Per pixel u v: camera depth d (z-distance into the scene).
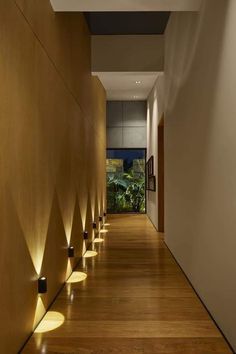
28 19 2.70
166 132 6.13
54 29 3.62
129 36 6.66
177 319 3.04
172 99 5.37
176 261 5.11
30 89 2.73
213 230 2.98
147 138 10.98
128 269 4.73
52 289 3.46
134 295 3.68
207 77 3.15
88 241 6.20
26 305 2.61
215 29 2.91
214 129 2.92
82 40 5.54
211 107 3.02
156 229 8.25
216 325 2.91
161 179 7.95
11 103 2.29
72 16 4.63
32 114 2.78
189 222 4.04
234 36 2.41
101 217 8.49
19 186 2.45
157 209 8.05
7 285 2.21
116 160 12.05
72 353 2.44
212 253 3.02
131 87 9.37
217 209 2.85
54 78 3.60
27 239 2.63
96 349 2.50
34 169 2.83
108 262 5.13
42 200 3.08
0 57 2.12
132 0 3.51
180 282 4.12
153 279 4.26
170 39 5.64
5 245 2.18
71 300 3.53
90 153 6.53
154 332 2.78
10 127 2.27
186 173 4.19
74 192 4.77
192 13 3.87
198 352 2.46
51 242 3.42
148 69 6.62
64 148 4.09
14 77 2.36
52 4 3.49
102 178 8.92
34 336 2.71
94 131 7.22
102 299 3.56
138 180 12.05
